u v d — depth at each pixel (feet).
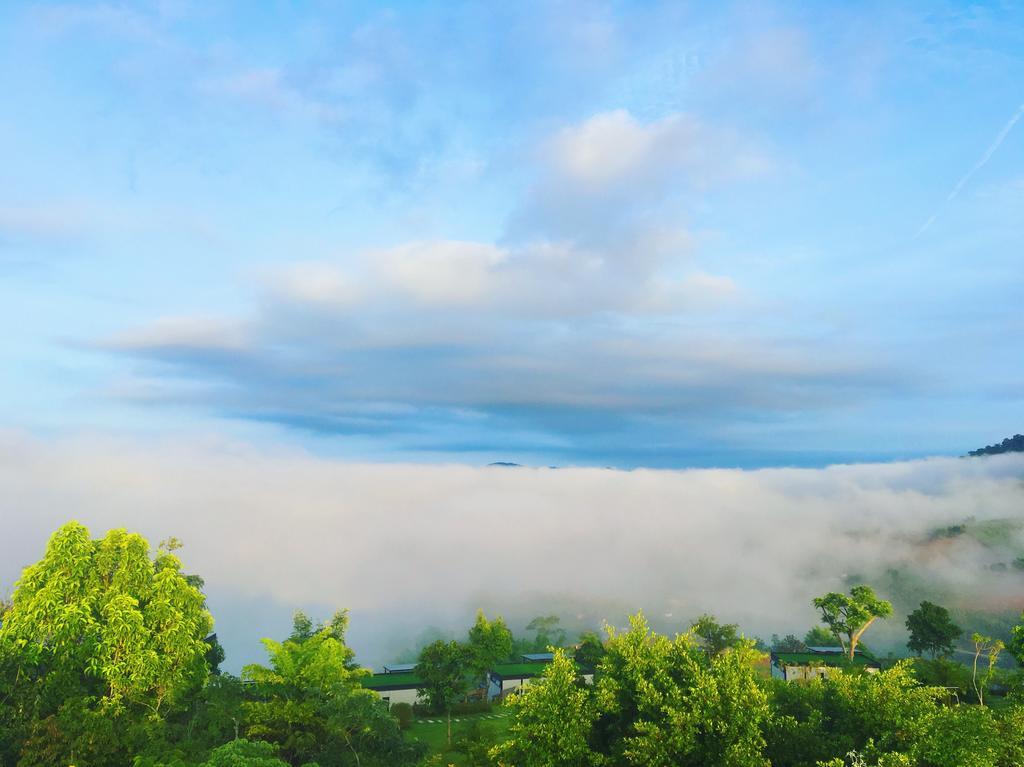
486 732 198.49
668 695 98.89
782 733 102.12
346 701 140.87
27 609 143.23
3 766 120.37
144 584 156.56
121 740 125.59
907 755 91.04
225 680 161.79
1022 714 99.09
